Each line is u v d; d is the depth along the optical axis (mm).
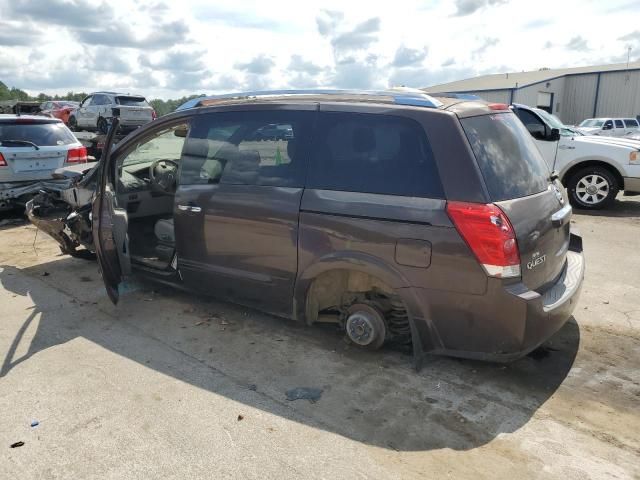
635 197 10156
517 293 3020
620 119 26156
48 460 2678
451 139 3164
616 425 2943
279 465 2627
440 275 3137
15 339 4039
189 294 4895
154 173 4996
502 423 2961
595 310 4531
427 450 2736
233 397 3229
